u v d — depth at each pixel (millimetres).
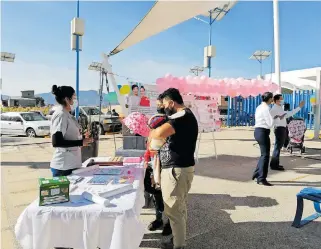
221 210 4262
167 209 2799
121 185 2674
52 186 2201
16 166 7480
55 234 2111
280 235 3453
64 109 2975
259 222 3830
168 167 2773
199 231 3566
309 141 11570
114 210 2092
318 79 11836
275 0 9586
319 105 11984
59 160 3068
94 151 4961
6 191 5297
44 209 2109
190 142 2764
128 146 5168
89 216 2086
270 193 5055
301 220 3854
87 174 3109
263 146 5488
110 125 14805
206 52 16062
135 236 2121
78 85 9391
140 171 3240
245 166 7281
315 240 3324
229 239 3355
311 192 3674
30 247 2119
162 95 2863
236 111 20094
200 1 5191
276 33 9695
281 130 6621
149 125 2994
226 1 5473
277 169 6793
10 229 3664
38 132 14320
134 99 6234
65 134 3018
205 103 7688
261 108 5469
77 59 9352
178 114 2734
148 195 4297
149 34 7090
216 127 8008
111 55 8055
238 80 7527
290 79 17672
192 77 7031
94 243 2090
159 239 3350
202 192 5129
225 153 9203
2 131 15312
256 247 3166
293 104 16422
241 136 13945
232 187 5430
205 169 6953
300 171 6641
